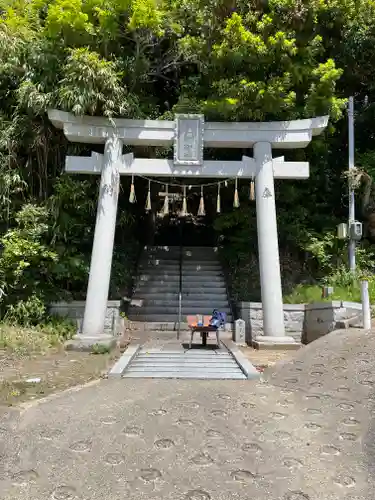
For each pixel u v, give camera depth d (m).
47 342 8.34
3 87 9.96
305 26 10.22
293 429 4.30
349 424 4.41
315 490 3.24
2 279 9.23
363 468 3.56
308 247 11.21
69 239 10.30
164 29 9.97
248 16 9.52
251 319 10.11
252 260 12.76
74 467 3.50
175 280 13.27
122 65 9.57
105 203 9.20
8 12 9.43
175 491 3.19
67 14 8.45
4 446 3.81
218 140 9.63
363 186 11.84
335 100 9.80
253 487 3.26
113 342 8.63
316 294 10.52
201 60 10.09
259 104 9.36
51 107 9.05
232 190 13.35
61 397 5.14
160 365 7.02
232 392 5.43
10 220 10.16
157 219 19.34
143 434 4.09
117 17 9.03
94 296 8.88
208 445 3.91
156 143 9.69
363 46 11.50
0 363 6.89
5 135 9.54
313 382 5.76
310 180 12.38
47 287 9.89
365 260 11.48
